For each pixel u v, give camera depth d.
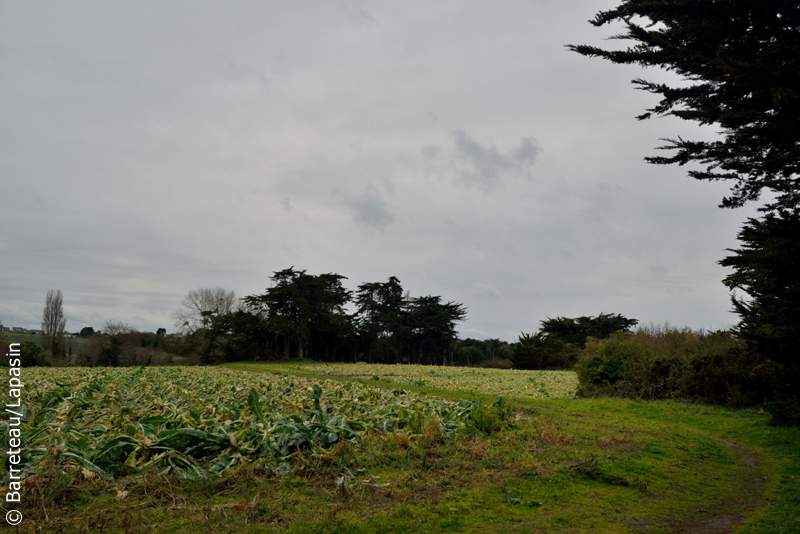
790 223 9.40
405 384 25.12
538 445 9.75
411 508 5.94
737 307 16.55
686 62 8.51
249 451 7.46
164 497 5.75
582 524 5.92
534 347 61.84
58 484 5.46
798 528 5.94
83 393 13.12
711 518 6.58
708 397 18.03
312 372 38.59
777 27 8.16
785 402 12.87
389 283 84.94
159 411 10.89
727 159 9.13
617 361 22.09
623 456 9.22
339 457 7.50
